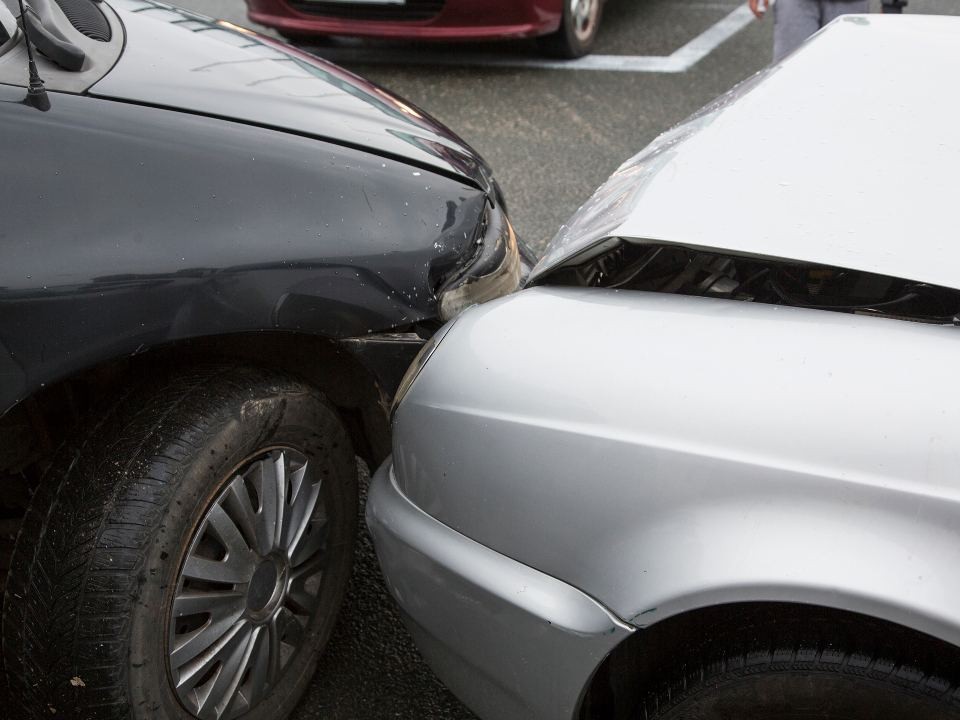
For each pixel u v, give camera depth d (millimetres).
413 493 1599
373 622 2217
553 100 5285
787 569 1222
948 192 1439
